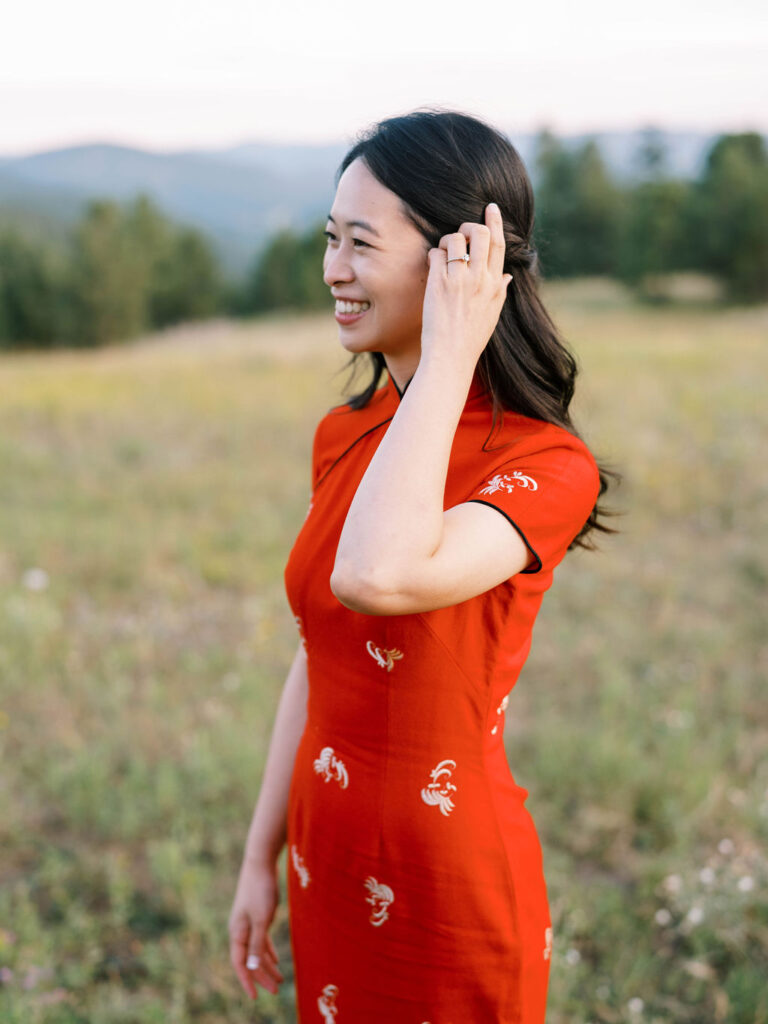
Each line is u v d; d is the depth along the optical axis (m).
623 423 9.02
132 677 4.25
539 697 4.03
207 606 5.17
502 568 1.16
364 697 1.30
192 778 3.30
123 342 53.53
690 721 3.68
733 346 15.89
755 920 2.62
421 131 1.22
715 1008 2.37
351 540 1.09
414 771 1.29
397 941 1.34
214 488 7.58
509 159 1.26
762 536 6.18
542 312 1.31
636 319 30.62
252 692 3.97
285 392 12.21
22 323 52.16
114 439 9.49
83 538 6.07
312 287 56.25
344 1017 1.42
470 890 1.30
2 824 3.04
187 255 60.53
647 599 5.20
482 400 1.32
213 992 2.40
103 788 3.21
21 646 4.42
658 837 3.01
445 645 1.24
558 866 2.87
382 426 1.39
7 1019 2.19
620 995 2.38
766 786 3.25
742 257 41.44
